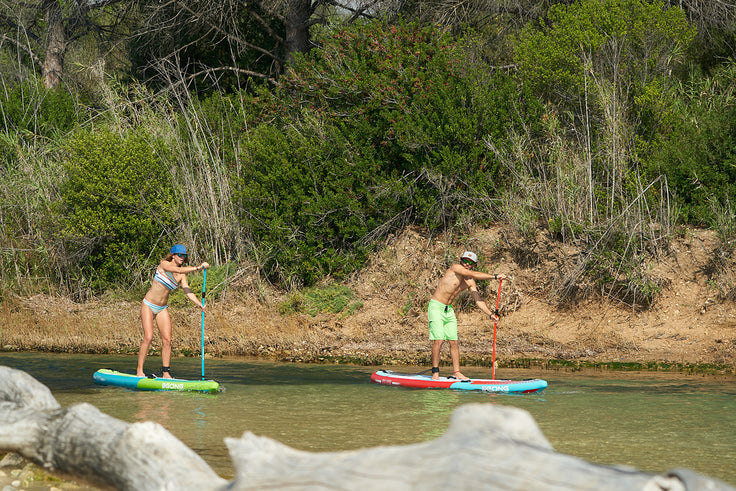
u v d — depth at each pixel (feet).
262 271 114.62
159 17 155.74
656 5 106.52
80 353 93.20
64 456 29.94
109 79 141.90
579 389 68.59
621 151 102.89
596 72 107.14
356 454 21.35
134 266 119.24
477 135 109.19
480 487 18.44
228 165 121.08
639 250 98.48
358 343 97.25
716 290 92.07
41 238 120.16
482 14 137.90
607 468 20.07
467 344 94.73
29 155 127.13
